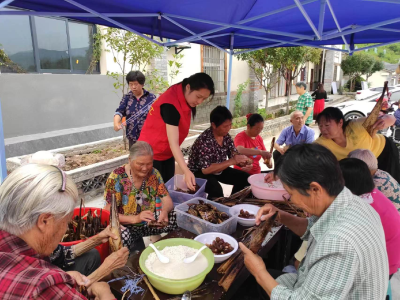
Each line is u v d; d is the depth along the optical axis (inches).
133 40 216.8
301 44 165.3
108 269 58.9
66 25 237.9
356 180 64.6
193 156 126.8
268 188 98.6
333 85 855.1
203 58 352.5
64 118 234.4
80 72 253.3
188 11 116.5
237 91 397.1
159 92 253.1
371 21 132.7
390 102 329.7
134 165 84.9
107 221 87.5
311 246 51.9
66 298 36.8
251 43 186.1
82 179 161.0
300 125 162.7
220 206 87.7
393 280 102.7
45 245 39.9
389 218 65.6
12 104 203.5
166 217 90.5
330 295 41.8
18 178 37.4
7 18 207.2
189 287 54.6
